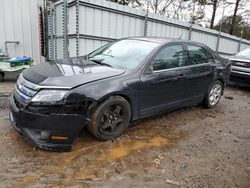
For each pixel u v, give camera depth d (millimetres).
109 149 3402
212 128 4535
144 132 4059
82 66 3771
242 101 6805
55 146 3113
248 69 7742
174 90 4445
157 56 4148
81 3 6938
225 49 14609
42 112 2986
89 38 7430
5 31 8164
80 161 3064
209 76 5262
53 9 8047
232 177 3010
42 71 3473
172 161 3240
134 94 3742
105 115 3521
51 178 2715
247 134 4395
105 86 3379
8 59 7016
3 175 2709
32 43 8656
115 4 7816
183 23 10586
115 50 4473
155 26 9375
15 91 3432
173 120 4746
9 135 3580
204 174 3014
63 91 3057
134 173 2916
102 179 2766
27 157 3066
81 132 3812
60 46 7973
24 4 8242
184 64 4676
